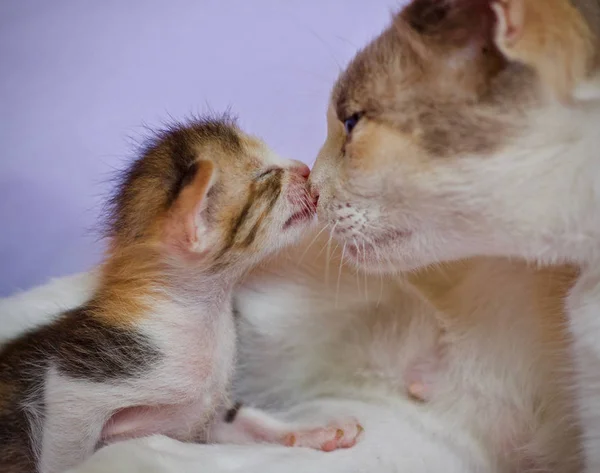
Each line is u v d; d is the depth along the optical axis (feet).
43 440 1.36
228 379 1.46
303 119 1.79
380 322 1.48
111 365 1.39
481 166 1.32
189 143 1.48
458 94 1.32
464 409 1.43
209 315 1.44
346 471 1.36
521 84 1.30
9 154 1.80
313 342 1.49
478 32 1.31
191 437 1.44
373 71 1.37
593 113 1.29
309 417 1.44
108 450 1.33
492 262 1.41
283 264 1.51
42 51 1.84
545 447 1.39
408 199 1.36
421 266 1.40
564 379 1.36
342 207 1.40
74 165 1.80
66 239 1.77
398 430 1.41
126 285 1.43
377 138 1.36
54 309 1.49
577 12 1.28
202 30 1.86
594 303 1.32
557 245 1.33
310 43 1.81
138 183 1.47
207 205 1.43
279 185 1.46
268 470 1.33
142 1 1.86
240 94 1.83
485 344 1.41
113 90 1.83
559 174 1.30
